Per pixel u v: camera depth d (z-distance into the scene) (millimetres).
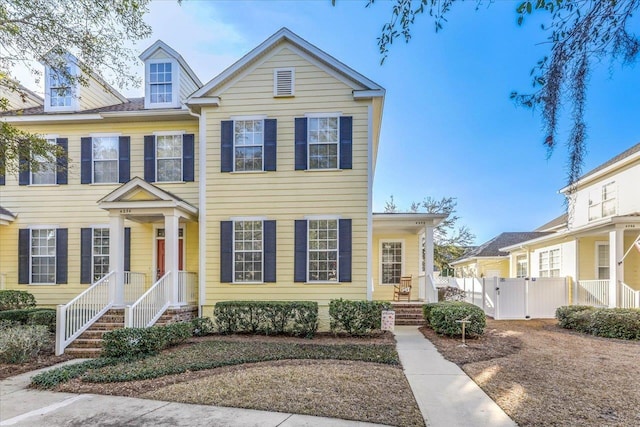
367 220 11414
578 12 2498
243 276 11664
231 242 11664
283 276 11516
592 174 15703
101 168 13070
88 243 12820
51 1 9125
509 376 6512
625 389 5812
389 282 16375
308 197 11609
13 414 5082
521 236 27547
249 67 11953
